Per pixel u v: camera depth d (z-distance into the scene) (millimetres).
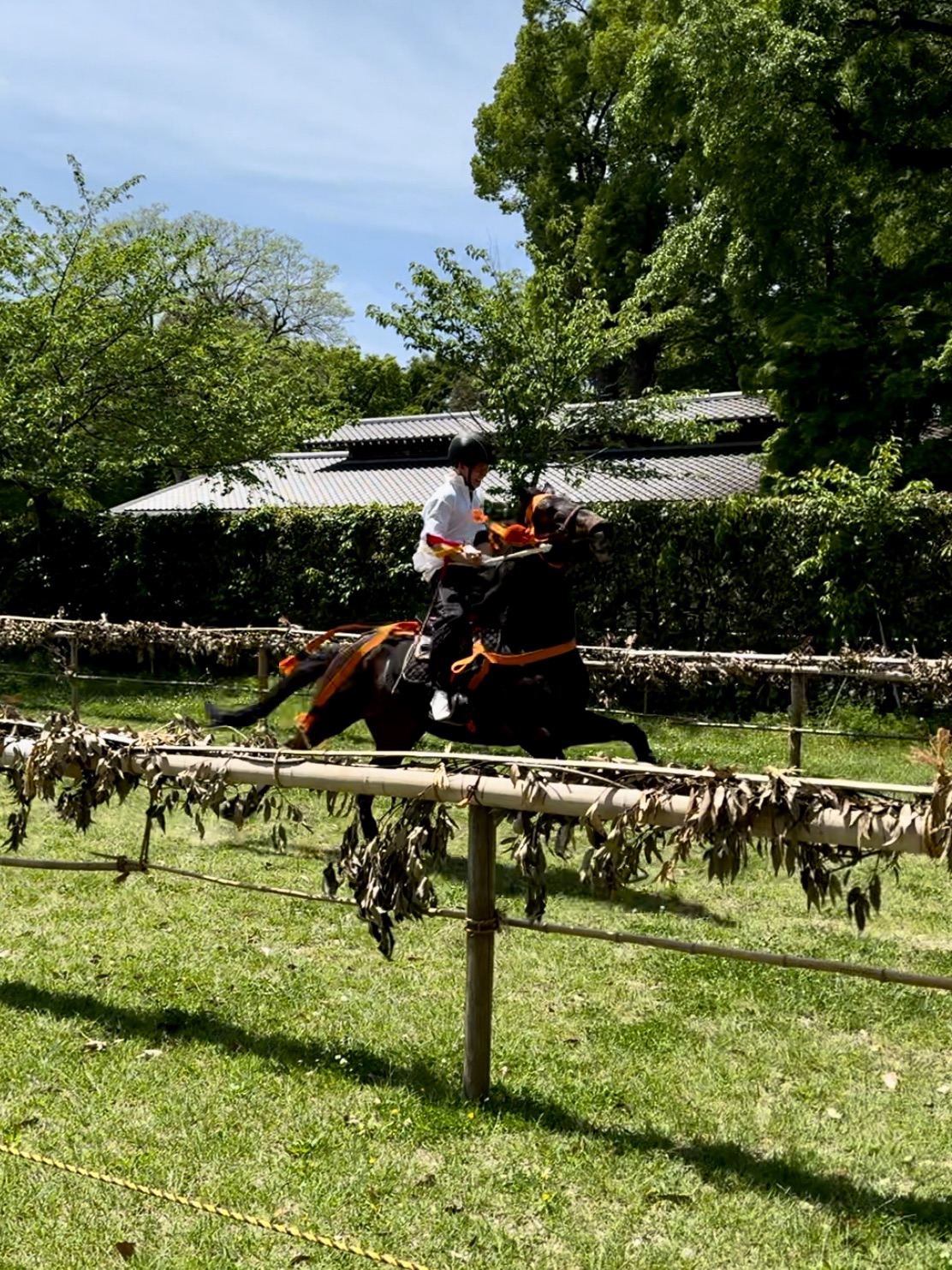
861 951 5543
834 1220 3320
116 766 4504
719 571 13953
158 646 11367
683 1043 4484
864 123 16047
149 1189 3367
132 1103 3939
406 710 6148
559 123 30609
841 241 17844
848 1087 4172
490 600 5723
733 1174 3551
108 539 18891
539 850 3830
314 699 6410
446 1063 4250
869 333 16516
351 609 17188
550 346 15984
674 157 27453
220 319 18734
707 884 6695
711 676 9680
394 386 43031
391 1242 3189
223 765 4320
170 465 18812
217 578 18188
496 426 16984
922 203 16625
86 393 17391
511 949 5473
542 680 5566
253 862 6891
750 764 10062
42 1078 4117
